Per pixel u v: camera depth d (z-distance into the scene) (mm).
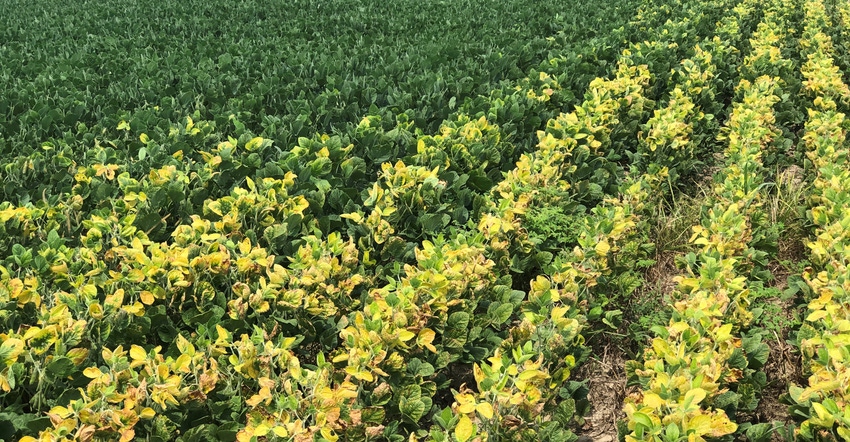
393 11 13445
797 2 13547
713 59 9141
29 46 10734
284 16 13359
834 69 8273
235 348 3473
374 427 3244
